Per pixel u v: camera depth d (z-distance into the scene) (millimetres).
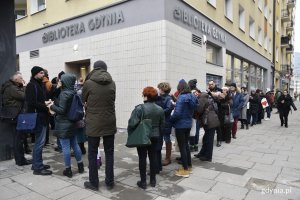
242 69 18406
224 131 8375
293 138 9164
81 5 11031
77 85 7770
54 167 5469
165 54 8750
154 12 8938
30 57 13641
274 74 29328
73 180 4797
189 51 10195
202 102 5938
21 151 5539
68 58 11648
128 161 5996
